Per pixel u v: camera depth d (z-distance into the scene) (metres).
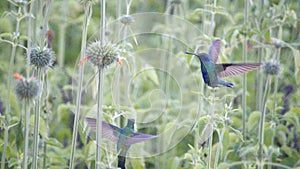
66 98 13.27
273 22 12.48
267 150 11.14
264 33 12.23
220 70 8.16
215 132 12.38
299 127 12.03
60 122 13.42
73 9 16.09
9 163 10.34
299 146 13.34
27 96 8.12
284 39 14.71
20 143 10.27
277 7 12.95
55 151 11.80
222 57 11.66
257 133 12.30
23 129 10.43
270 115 12.16
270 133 11.88
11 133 11.15
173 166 11.47
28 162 10.55
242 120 12.29
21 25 14.07
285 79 14.59
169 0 13.70
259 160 11.14
